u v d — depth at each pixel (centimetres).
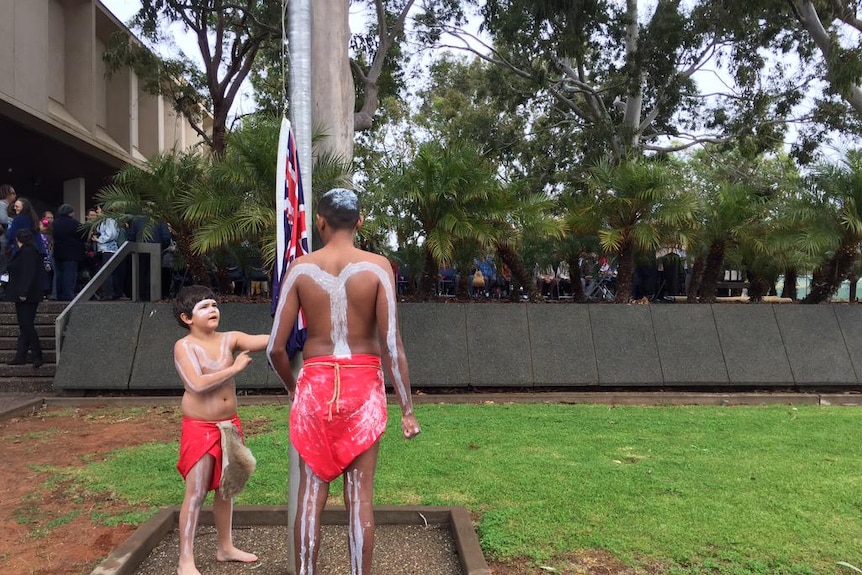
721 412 742
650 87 1948
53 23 1859
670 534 374
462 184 923
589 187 1025
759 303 970
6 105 1496
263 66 2169
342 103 711
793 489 452
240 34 1864
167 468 516
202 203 844
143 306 843
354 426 264
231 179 855
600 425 663
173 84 1981
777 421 686
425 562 350
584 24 1580
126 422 691
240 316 837
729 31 1675
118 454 559
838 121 1906
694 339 870
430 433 624
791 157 2028
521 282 1033
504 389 843
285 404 771
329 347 270
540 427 652
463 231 901
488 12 1786
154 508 428
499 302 957
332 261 275
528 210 965
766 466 509
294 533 270
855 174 926
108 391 807
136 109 2377
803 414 729
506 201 962
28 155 1870
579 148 2261
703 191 1016
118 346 815
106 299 1104
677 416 714
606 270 1510
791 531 378
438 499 436
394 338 271
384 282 272
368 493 269
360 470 269
